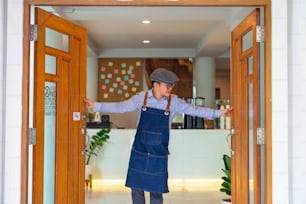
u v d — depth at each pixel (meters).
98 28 7.31
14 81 3.11
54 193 3.68
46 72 3.51
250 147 3.54
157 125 4.02
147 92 4.07
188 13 5.32
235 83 4.07
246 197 3.64
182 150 7.38
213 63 9.53
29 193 3.28
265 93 3.16
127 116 10.12
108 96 9.90
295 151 3.21
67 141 3.86
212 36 7.14
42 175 3.43
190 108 4.09
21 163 3.10
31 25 3.21
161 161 4.02
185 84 9.84
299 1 3.24
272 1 3.14
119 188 6.95
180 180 7.34
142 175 4.02
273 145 3.11
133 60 9.94
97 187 7.05
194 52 9.69
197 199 6.03
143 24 6.95
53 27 3.57
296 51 3.23
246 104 3.65
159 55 9.75
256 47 3.26
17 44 3.11
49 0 3.14
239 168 3.91
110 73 9.91
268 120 3.12
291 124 3.21
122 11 5.24
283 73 3.12
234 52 4.11
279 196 3.10
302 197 3.19
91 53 9.15
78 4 3.15
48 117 3.59
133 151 4.09
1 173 3.09
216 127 8.02
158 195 4.13
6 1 3.11
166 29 7.42
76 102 4.02
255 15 3.28
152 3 3.16
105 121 7.84
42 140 3.42
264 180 3.20
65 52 3.81
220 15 5.39
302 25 3.24
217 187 7.06
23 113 3.11
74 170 3.98
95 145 7.12
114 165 7.31
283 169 3.11
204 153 7.39
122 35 8.01
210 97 9.46
